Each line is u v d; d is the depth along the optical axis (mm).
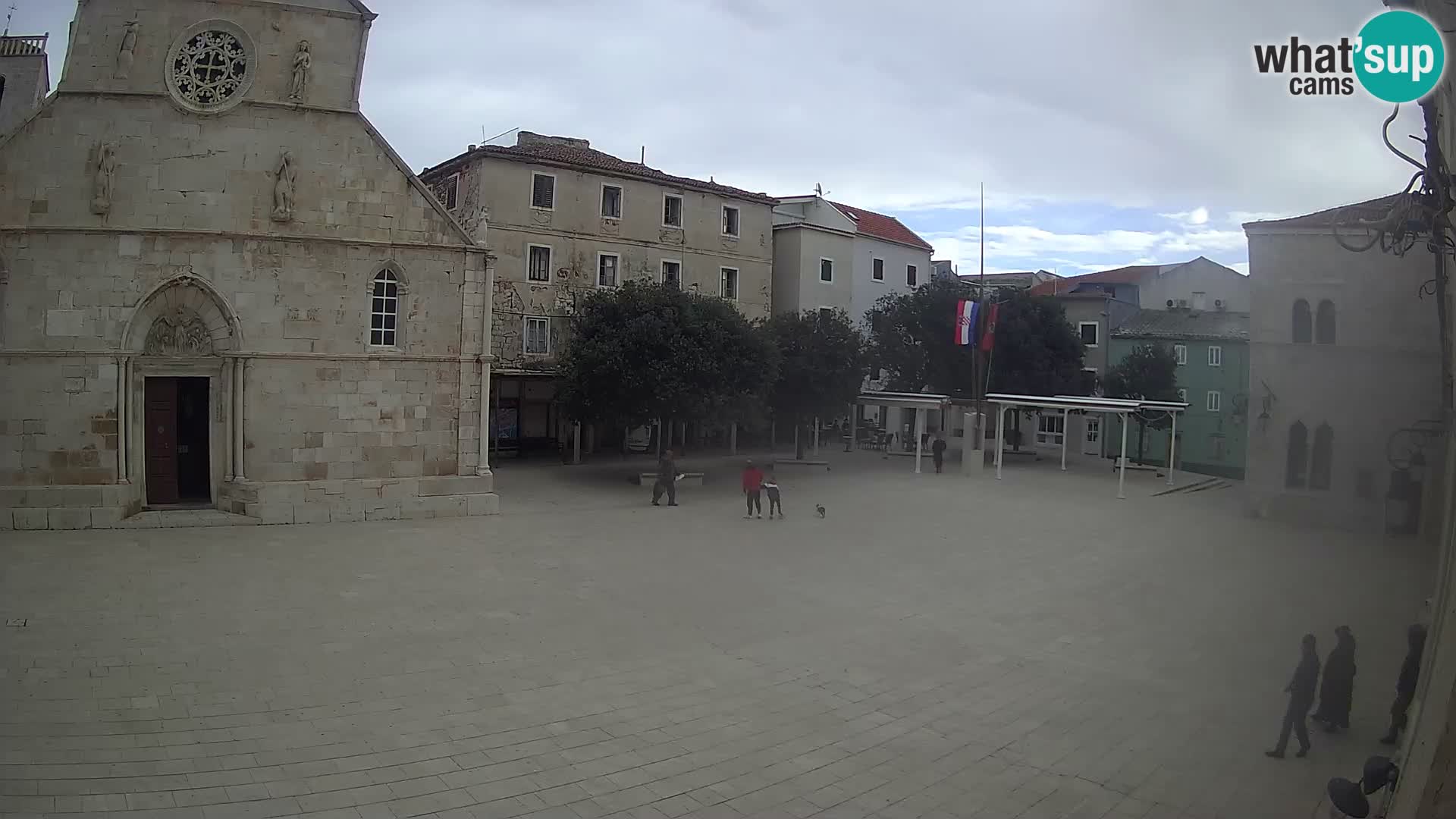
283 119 25672
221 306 24969
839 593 19625
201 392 26109
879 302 58281
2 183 23391
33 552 20281
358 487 26469
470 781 10141
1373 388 14266
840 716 12641
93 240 23859
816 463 44750
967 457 44625
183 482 26016
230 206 25078
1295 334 16812
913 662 15094
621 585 19641
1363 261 14961
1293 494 16844
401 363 27078
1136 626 17391
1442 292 9000
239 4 25250
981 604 19031
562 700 12773
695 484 37281
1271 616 15141
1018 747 11703
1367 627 12867
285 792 9664
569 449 46062
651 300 34938
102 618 15500
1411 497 12977
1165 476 43875
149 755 10383
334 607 16891
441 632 15664
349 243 26234
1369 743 11688
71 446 23625
